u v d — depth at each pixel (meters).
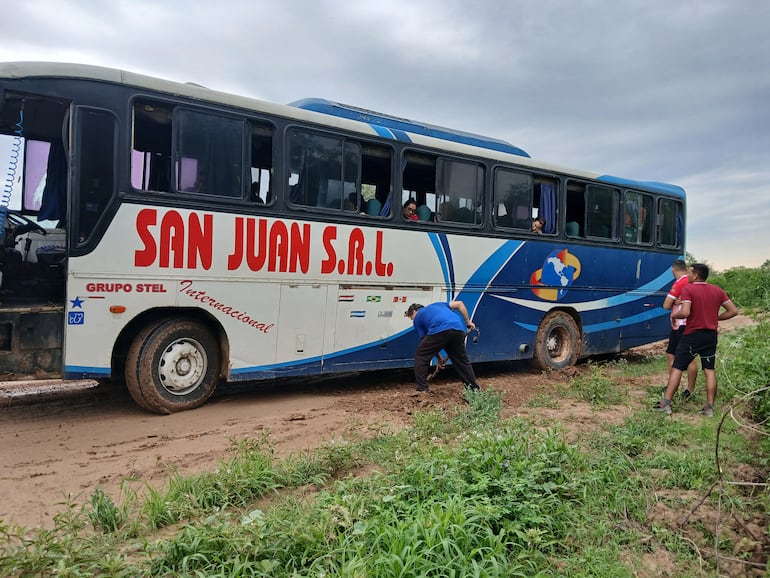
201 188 6.97
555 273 10.94
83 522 3.84
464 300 9.59
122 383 8.51
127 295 6.52
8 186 6.58
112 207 6.41
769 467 5.71
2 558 3.15
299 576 3.11
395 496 3.97
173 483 4.39
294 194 7.68
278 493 4.41
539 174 10.60
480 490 4.19
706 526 4.40
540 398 8.12
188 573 3.18
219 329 7.35
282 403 7.82
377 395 8.47
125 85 6.50
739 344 9.56
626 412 7.53
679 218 13.67
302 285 7.78
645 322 12.91
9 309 6.11
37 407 7.25
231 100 7.18
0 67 5.96
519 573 3.35
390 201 8.64
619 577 3.59
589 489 4.66
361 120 8.65
